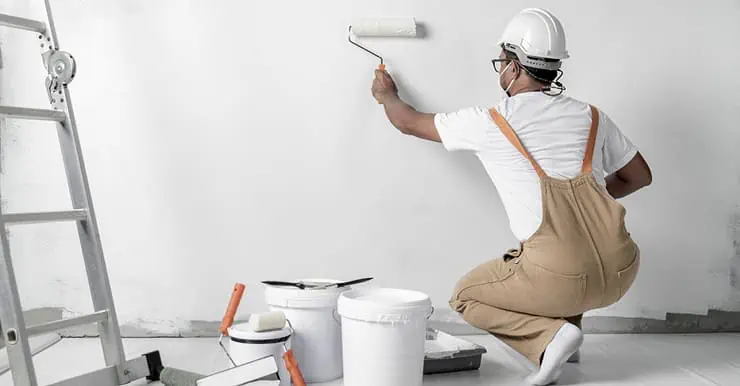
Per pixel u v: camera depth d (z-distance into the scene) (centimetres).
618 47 346
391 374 245
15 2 330
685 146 352
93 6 330
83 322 251
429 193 345
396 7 337
